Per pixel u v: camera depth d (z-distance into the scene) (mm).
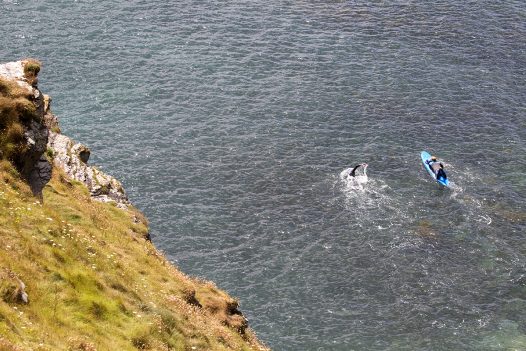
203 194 89750
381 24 134125
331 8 139250
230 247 81688
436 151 100875
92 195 58156
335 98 111188
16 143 43938
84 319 33531
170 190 89812
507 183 95250
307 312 73500
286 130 103312
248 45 124000
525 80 118312
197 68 116062
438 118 107938
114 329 34406
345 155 99062
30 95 46438
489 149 101688
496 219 88812
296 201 90125
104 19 128125
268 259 80312
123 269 42438
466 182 95125
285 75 116312
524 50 126812
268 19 133500
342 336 70875
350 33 130250
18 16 126000
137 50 119562
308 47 124875
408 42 128125
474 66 121625
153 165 93938
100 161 93312
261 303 74125
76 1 133250
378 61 121875
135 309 37938
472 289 78188
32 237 37219
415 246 84000
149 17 130500
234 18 133000
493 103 111938
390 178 95250
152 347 35281
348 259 81375
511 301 76750
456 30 132625
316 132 103500
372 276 79188
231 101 108688
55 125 64188
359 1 143125
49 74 110812
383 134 103875
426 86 115562
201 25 129375
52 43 118875
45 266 35094
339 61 121188
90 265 39188
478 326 73375
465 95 113625
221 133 101500
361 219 87875
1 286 30344
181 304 43562
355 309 74500
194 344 39250
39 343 28219
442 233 86375
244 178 93312
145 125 101688
